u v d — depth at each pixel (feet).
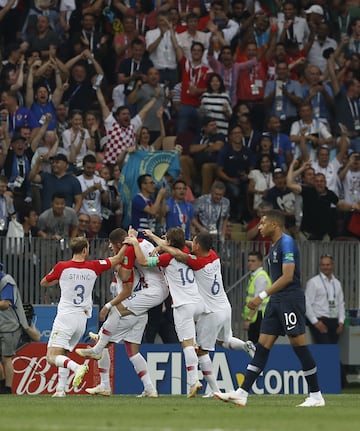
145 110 243.40
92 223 211.82
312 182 236.43
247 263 213.46
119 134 233.96
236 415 119.55
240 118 242.99
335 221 237.66
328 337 218.59
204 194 240.32
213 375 162.61
